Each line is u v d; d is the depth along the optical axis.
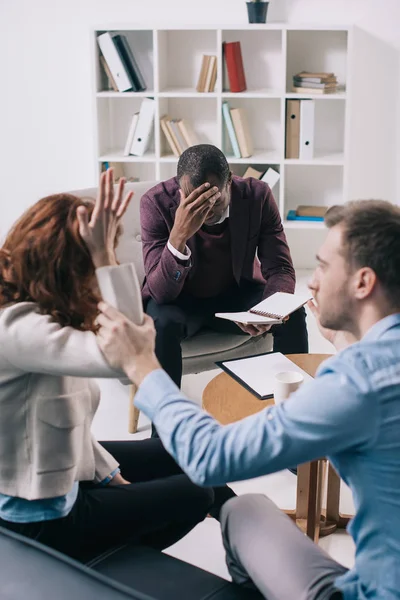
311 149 4.60
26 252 1.46
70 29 4.79
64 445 1.53
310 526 2.19
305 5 4.61
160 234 2.93
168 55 4.77
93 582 1.26
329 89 4.54
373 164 4.86
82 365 1.41
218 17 4.67
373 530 1.25
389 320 1.27
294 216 4.78
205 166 2.70
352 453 1.25
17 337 1.44
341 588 1.29
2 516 1.54
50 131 4.99
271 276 3.00
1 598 1.23
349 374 1.21
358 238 1.27
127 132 4.94
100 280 1.45
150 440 1.94
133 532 1.66
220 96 4.54
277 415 1.25
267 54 4.70
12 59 4.88
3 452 1.52
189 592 1.48
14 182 5.11
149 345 1.42
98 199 1.42
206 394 2.20
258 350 3.02
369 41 4.63
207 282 2.98
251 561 1.45
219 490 1.88
